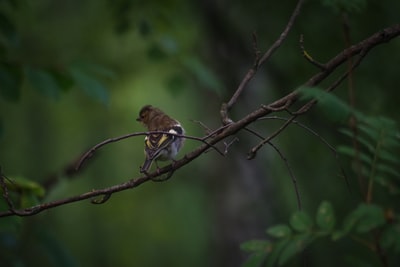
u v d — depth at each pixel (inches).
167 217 951.6
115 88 674.8
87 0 642.8
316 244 431.2
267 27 535.2
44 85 289.9
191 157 218.8
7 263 281.7
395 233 134.0
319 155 535.2
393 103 506.0
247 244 160.2
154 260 970.7
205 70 401.4
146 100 823.1
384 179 159.3
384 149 161.8
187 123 856.3
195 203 902.4
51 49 629.9
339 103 148.3
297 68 539.5
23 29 636.1
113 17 489.4
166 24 479.5
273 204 580.7
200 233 954.7
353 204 436.8
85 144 920.3
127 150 925.2
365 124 167.3
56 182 336.5
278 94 555.2
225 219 581.0
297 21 505.4
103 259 970.1
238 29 552.4
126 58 655.8
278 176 593.3
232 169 575.8
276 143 568.4
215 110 564.7
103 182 968.9
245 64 550.0
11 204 207.3
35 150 925.8
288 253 151.1
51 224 917.2
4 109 861.8
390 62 516.7
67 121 898.7
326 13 482.6
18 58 589.6
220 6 531.8
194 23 571.5
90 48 652.1
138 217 968.3
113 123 883.4
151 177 218.4
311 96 149.3
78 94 760.3
